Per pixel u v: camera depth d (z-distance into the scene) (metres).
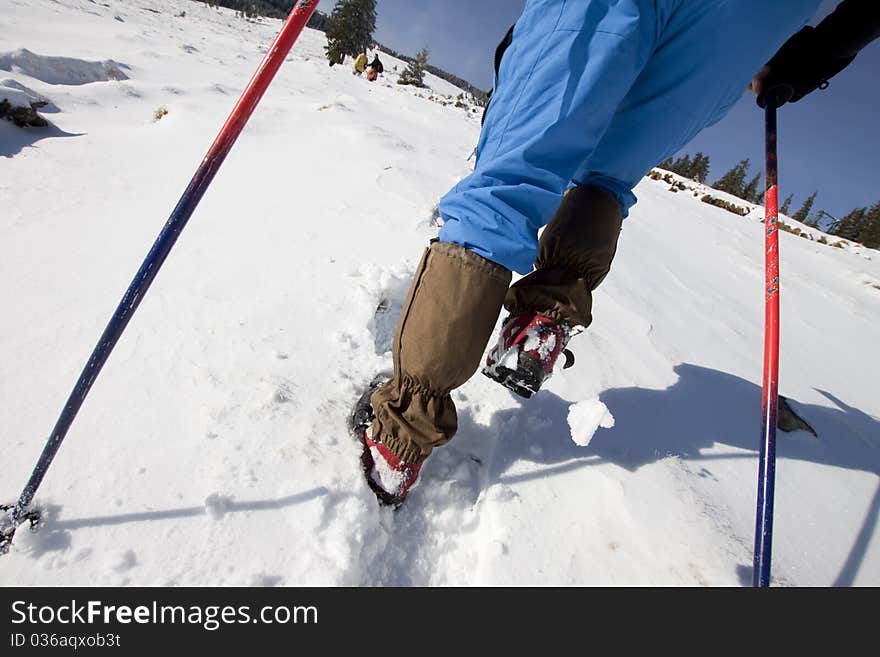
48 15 10.91
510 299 1.16
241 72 9.00
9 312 1.40
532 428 1.43
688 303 2.92
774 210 1.33
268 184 2.89
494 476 1.26
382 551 1.05
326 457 1.14
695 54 0.97
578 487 1.25
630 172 1.19
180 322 1.48
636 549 1.11
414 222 2.62
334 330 1.61
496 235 0.89
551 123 0.86
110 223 2.09
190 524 0.95
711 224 6.73
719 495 1.32
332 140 4.33
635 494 1.24
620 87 0.88
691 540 1.13
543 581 1.03
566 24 0.85
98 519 0.92
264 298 1.69
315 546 0.97
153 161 3.19
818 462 1.61
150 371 1.28
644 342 2.13
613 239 1.20
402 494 1.09
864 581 1.16
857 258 8.66
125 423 1.12
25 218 2.00
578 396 1.61
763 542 1.03
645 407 1.64
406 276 1.90
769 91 1.45
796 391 2.13
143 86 5.62
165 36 12.06
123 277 1.68
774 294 1.25
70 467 1.00
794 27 1.00
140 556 0.89
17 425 1.07
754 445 1.58
